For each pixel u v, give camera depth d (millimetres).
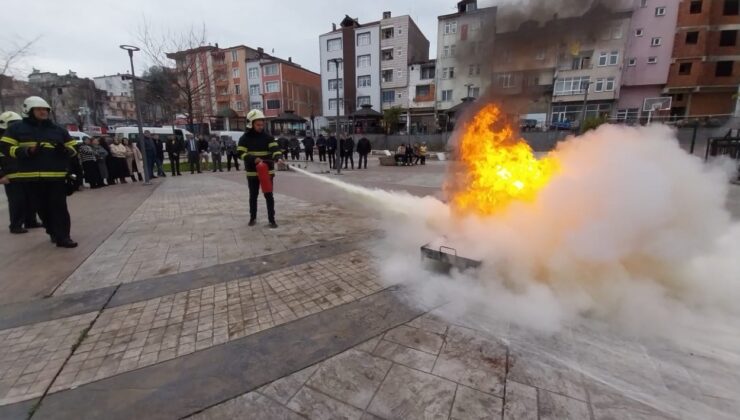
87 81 57031
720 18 28266
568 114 28562
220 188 10656
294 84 52688
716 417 1782
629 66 30156
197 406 1906
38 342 2527
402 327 2658
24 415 1846
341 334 2582
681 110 30906
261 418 1829
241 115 50594
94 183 11008
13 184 5391
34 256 4383
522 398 1936
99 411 1875
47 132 4453
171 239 5066
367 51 42938
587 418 1793
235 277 3643
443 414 1842
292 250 4465
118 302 3127
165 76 24219
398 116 36719
